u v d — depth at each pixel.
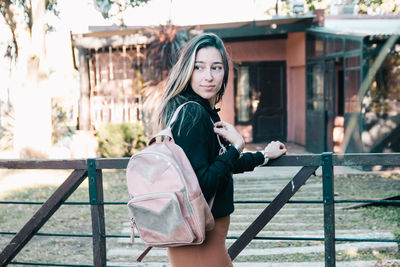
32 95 10.24
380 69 8.63
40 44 10.18
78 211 6.45
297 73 13.09
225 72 1.93
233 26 10.57
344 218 5.59
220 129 1.81
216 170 1.70
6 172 9.96
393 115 8.75
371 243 4.36
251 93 13.47
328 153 2.25
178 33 10.05
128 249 4.59
